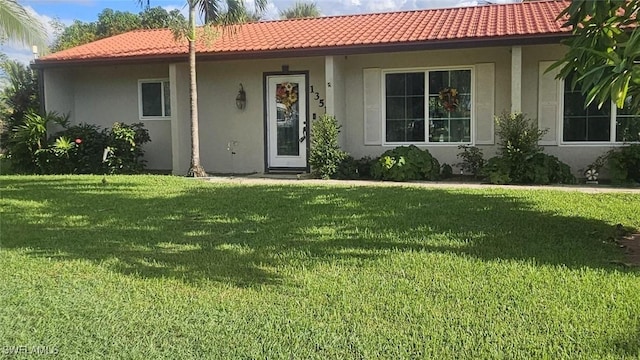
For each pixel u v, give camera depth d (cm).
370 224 700
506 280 465
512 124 1116
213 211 806
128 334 378
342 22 1545
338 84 1311
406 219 726
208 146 1459
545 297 424
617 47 569
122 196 955
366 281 473
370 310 409
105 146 1402
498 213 755
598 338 354
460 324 381
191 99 1277
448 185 1082
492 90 1261
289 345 357
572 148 1213
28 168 1441
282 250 582
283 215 769
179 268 521
